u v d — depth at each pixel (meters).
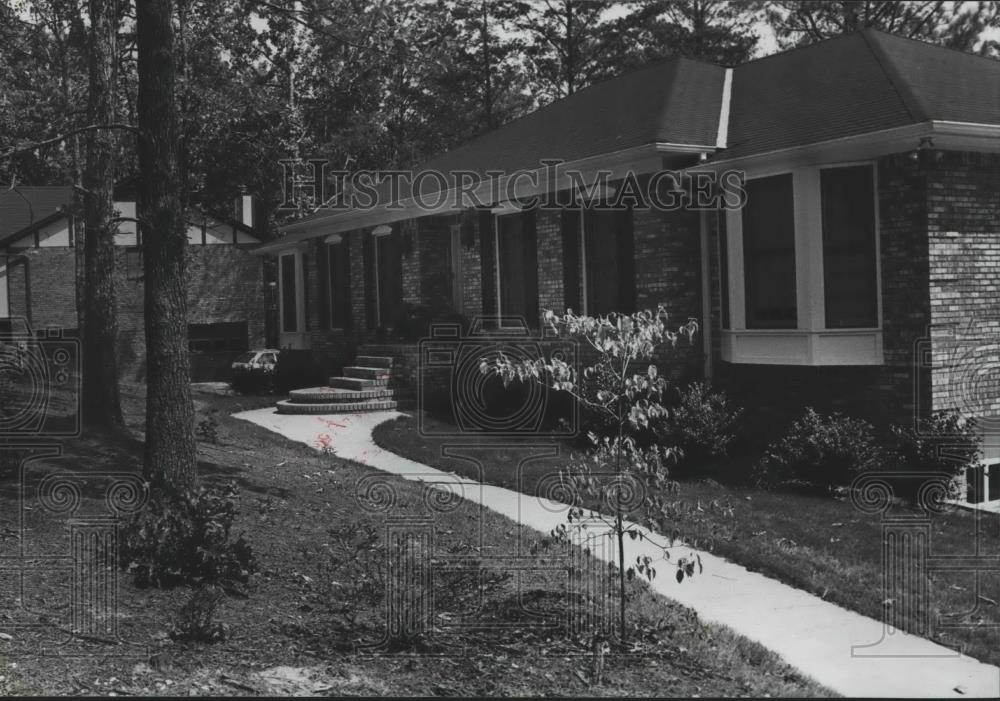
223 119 16.03
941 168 12.77
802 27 32.25
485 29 39.31
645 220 15.54
